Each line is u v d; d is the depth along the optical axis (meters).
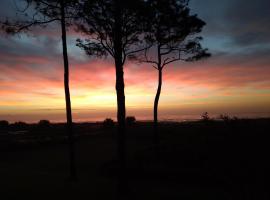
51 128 54.56
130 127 45.75
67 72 16.88
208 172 16.00
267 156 16.95
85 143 34.97
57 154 28.62
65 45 16.81
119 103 13.37
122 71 13.64
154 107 24.67
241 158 17.22
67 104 16.81
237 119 25.12
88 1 14.08
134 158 20.31
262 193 12.95
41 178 17.34
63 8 16.19
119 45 13.73
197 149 19.73
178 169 16.95
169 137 28.55
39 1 15.80
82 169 21.27
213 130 24.11
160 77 24.91
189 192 13.83
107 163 20.92
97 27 15.24
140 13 14.34
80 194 13.47
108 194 13.44
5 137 40.22
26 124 61.66
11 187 14.83
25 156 27.88
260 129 22.06
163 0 20.25
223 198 12.72
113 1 13.67
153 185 15.36
